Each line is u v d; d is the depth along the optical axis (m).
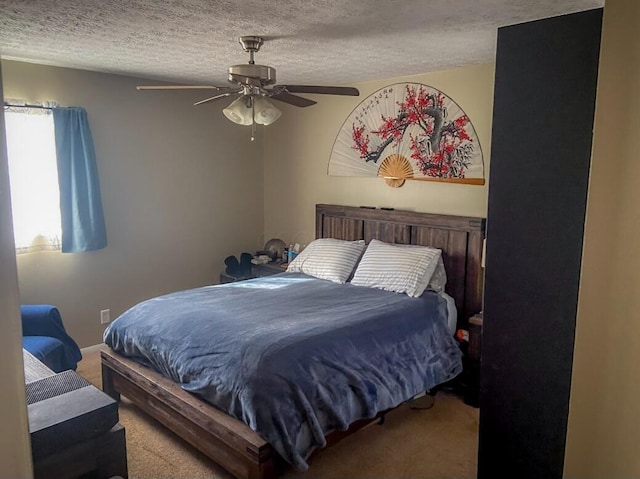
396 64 3.66
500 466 2.39
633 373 1.16
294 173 5.20
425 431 3.15
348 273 4.07
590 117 1.98
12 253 0.64
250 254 5.24
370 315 3.10
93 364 4.09
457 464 2.79
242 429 2.43
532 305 2.21
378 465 2.79
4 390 0.65
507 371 2.32
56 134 3.89
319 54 3.32
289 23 2.56
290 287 3.80
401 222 4.21
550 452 2.21
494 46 3.07
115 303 4.48
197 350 2.74
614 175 1.32
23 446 0.67
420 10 2.34
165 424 2.93
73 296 4.21
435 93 4.01
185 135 4.77
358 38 2.87
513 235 2.24
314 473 2.71
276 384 2.38
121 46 3.12
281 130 5.26
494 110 2.25
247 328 2.81
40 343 3.21
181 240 4.89
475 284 3.77
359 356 2.78
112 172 4.32
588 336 1.46
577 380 1.53
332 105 4.76
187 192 4.87
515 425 2.31
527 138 2.15
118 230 4.43
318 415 2.50
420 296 3.53
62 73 3.92
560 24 2.03
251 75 2.76
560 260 2.11
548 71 2.07
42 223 3.95
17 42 3.04
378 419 3.24
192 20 2.51
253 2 2.23
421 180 4.18
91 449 1.34
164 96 4.57
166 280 4.82
